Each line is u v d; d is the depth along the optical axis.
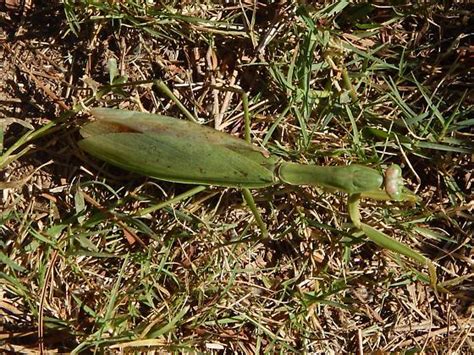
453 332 0.25
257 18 0.24
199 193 0.24
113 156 0.22
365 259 0.25
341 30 0.24
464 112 0.24
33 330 0.23
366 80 0.24
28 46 0.24
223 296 0.24
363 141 0.24
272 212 0.24
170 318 0.23
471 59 0.25
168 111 0.24
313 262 0.24
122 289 0.24
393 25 0.25
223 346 0.24
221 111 0.24
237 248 0.24
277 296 0.24
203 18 0.24
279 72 0.24
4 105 0.24
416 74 0.25
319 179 0.22
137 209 0.24
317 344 0.24
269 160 0.22
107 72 0.24
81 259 0.24
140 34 0.24
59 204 0.24
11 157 0.23
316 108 0.24
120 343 0.23
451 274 0.25
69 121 0.23
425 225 0.25
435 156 0.25
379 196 0.22
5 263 0.23
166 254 0.24
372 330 0.25
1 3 0.24
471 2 0.25
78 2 0.23
